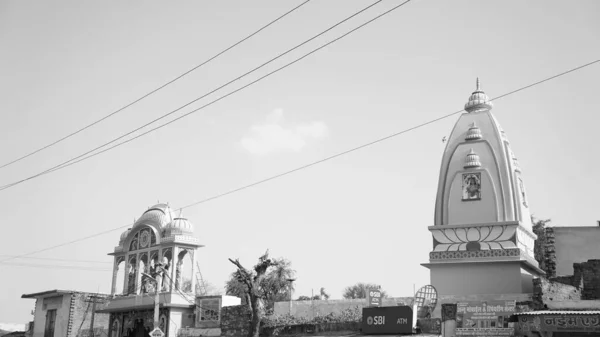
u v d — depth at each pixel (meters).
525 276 40.06
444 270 40.66
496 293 39.00
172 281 53.06
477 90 44.47
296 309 44.56
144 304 53.75
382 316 37.69
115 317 58.94
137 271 57.56
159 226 56.50
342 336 39.66
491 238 39.88
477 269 39.81
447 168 42.28
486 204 40.56
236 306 47.34
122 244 60.03
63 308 65.69
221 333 47.78
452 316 35.12
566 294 35.88
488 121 42.78
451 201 41.50
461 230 40.69
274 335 43.56
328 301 43.50
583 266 37.00
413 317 36.62
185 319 52.56
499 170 41.03
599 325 30.12
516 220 39.72
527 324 32.09
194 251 55.31
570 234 47.22
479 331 34.19
